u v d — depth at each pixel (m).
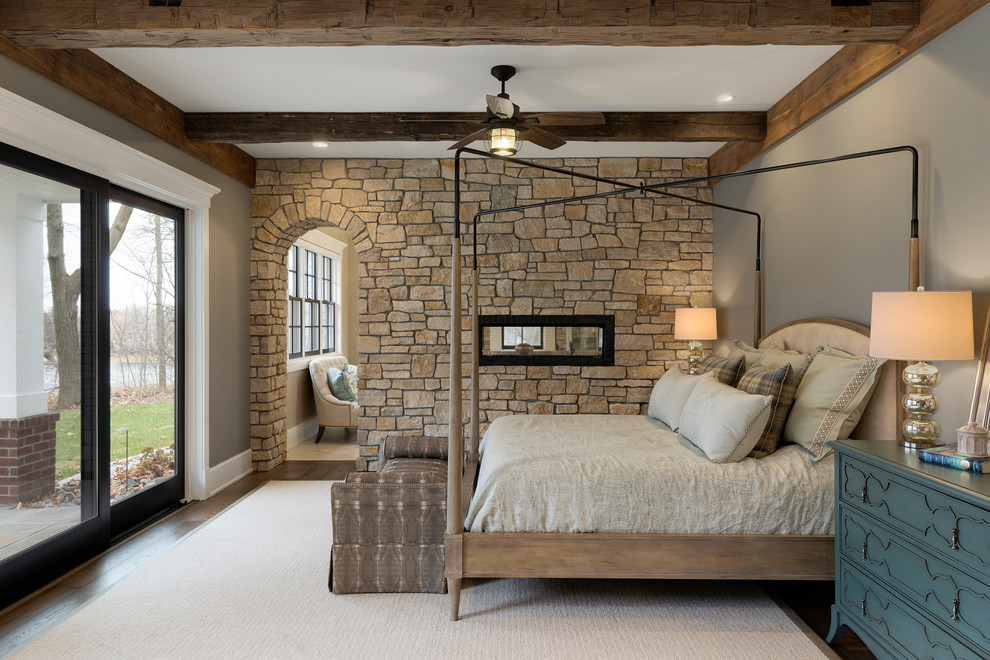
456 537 2.71
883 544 2.17
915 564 1.98
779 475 2.78
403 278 5.52
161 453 4.31
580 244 5.53
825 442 2.90
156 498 4.24
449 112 4.40
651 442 3.37
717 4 2.61
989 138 2.32
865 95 3.18
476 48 3.31
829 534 2.70
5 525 2.84
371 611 2.82
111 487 3.75
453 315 2.81
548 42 2.76
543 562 2.71
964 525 1.76
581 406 5.53
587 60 3.47
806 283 3.84
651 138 4.40
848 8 2.64
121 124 3.64
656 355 5.54
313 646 2.50
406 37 2.69
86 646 2.49
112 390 3.73
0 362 2.79
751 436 2.88
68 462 3.27
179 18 2.62
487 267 5.52
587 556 2.71
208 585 3.10
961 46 2.46
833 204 3.51
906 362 2.78
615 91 3.96
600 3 2.59
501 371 5.52
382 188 5.52
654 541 2.70
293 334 7.17
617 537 2.70
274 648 2.48
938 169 2.61
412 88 3.92
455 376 2.77
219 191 4.69
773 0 2.62
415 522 3.01
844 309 3.40
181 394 4.56
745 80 3.79
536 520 2.75
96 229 3.49
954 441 2.54
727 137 4.39
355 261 9.34
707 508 2.72
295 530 3.93
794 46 3.31
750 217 4.73
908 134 2.82
